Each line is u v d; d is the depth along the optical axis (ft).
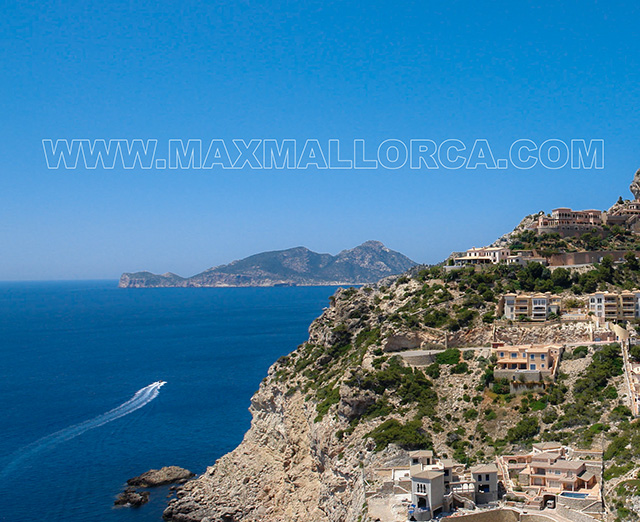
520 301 530.27
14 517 500.33
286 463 522.47
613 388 425.69
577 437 398.21
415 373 481.87
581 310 536.83
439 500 348.79
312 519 450.30
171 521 516.32
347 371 511.81
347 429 456.45
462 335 512.63
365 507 371.97
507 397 448.24
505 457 393.29
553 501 347.97
